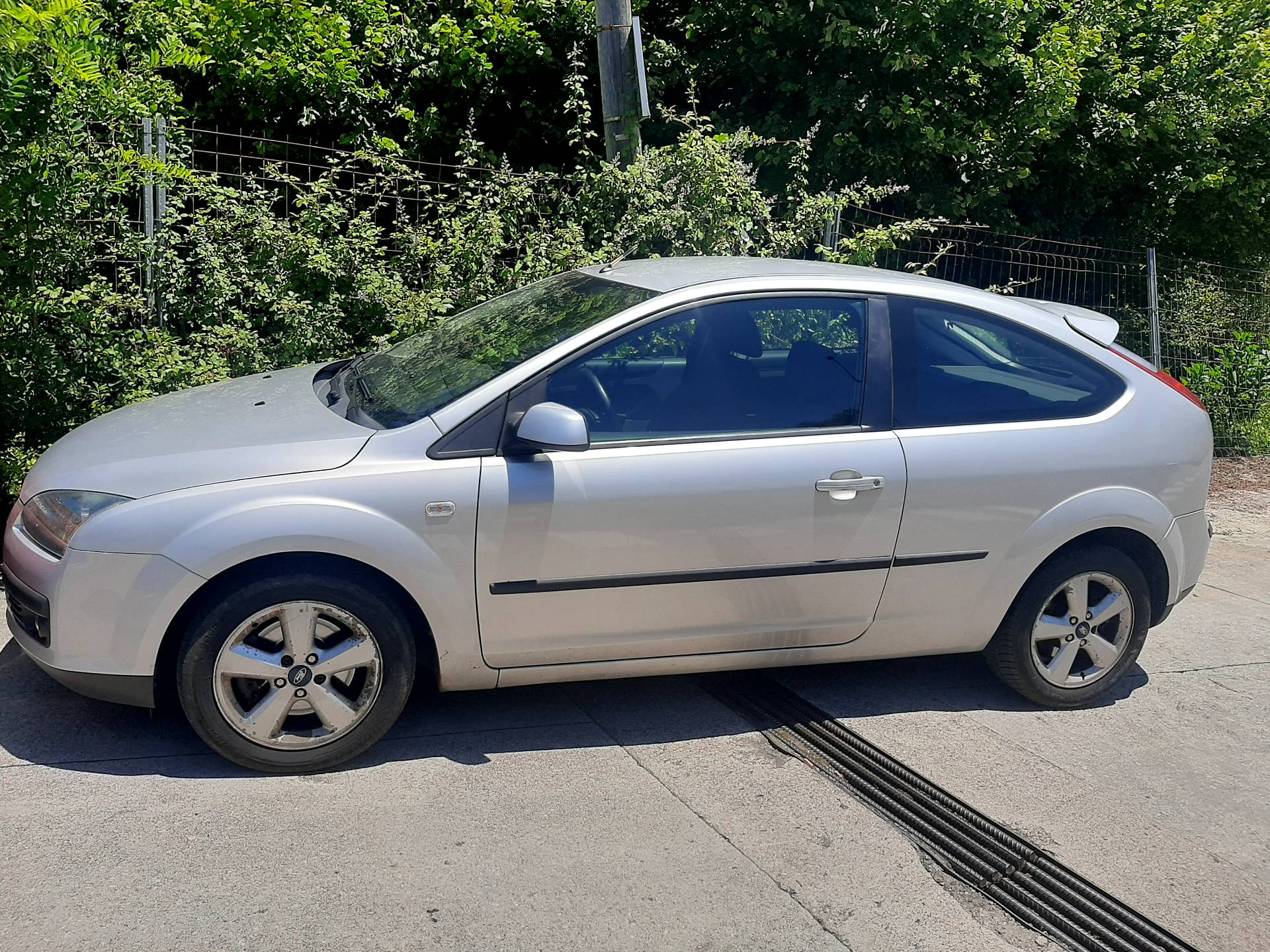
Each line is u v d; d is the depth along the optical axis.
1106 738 4.25
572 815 3.47
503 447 3.65
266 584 3.45
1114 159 10.95
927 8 8.59
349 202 6.93
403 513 3.52
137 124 6.04
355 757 3.72
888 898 3.17
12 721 3.81
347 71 7.88
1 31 4.69
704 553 3.82
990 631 4.27
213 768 3.60
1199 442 4.46
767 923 3.01
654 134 9.42
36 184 5.08
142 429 3.84
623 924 2.96
